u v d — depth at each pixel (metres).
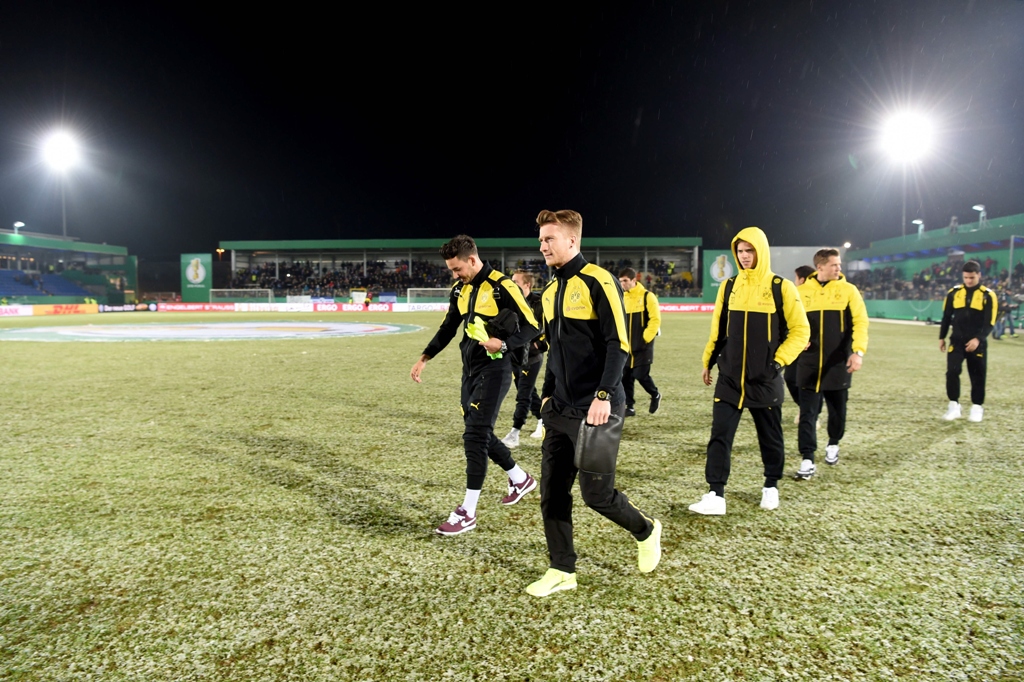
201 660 2.12
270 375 9.57
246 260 48.47
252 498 3.82
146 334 18.78
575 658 2.13
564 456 2.63
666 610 2.46
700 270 45.09
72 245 43.59
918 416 6.53
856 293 4.43
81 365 10.82
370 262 47.66
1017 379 9.26
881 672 2.06
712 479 3.59
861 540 3.18
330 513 3.57
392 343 15.77
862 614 2.44
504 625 2.35
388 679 2.01
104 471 4.39
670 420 6.34
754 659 2.13
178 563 2.88
